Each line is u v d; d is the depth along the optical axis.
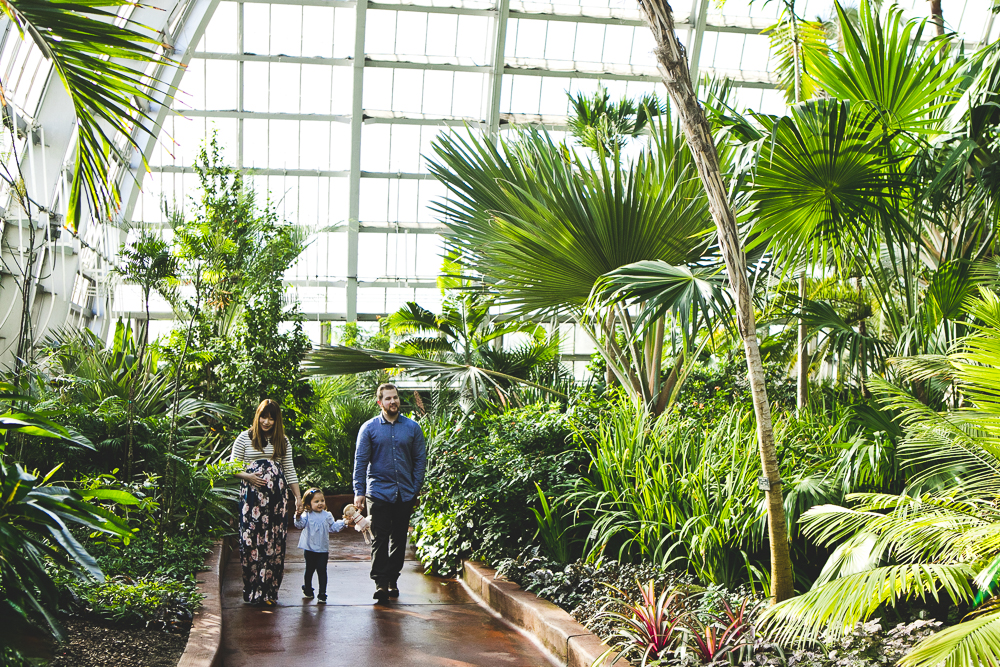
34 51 9.45
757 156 3.52
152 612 3.94
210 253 8.10
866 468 4.47
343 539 8.83
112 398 6.24
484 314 10.18
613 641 3.93
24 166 9.59
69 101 9.75
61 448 5.56
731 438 5.31
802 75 5.59
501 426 6.96
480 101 17.48
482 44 16.89
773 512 3.69
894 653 3.26
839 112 3.89
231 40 16.03
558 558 5.52
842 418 5.11
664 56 3.62
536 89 17.47
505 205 6.14
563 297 6.17
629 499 5.28
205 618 4.17
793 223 4.31
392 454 5.63
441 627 4.87
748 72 17.50
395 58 16.53
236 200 9.03
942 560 3.28
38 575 2.55
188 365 9.08
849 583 3.04
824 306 5.51
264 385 9.60
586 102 10.75
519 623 4.84
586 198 5.48
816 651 3.48
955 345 4.24
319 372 8.02
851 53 4.79
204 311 9.12
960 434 3.75
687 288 3.96
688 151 5.64
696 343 8.06
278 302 10.11
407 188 18.09
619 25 16.91
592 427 6.64
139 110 3.22
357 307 18.97
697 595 4.29
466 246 6.57
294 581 6.27
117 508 5.23
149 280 6.87
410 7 15.98
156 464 6.08
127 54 3.08
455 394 8.98
